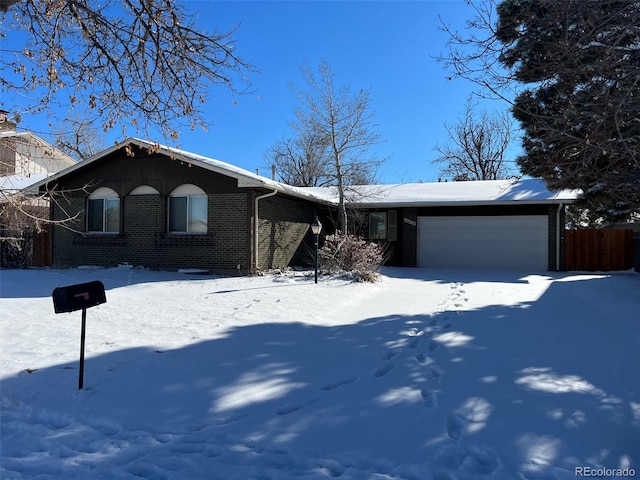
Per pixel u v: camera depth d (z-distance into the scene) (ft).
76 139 24.93
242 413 13.70
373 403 14.28
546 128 18.48
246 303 30.66
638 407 13.82
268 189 51.39
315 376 16.75
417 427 12.65
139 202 53.98
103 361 18.11
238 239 50.16
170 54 23.18
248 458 11.10
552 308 30.01
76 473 10.52
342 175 61.52
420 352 19.72
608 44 16.15
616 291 36.42
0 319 25.36
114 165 54.70
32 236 56.39
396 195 68.59
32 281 42.60
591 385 15.69
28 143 22.31
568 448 11.43
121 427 12.83
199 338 21.48
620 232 59.06
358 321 25.99
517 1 18.06
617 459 10.94
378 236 68.69
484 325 24.81
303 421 13.09
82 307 15.12
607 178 24.57
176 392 15.17
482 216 64.13
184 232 52.44
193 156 53.52
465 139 129.29
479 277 50.16
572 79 17.75
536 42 17.58
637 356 18.81
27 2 20.94
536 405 14.01
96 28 22.16
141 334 22.12
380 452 11.35
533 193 62.23
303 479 10.11
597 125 16.39
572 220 80.38
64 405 14.16
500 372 17.10
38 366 17.49
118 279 45.09
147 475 10.43
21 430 12.71
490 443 11.69
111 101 23.34
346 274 44.60
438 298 34.78
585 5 16.05
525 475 10.26
